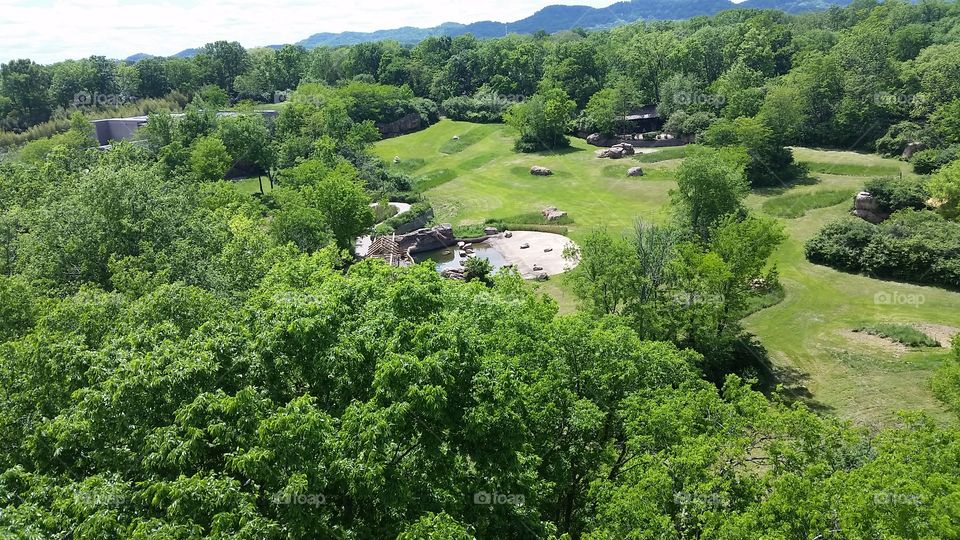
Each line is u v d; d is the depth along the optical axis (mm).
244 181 112625
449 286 33656
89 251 42719
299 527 16469
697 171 59719
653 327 44406
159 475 18062
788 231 74688
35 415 21984
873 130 103500
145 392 19141
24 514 15836
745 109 106312
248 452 16906
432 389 18453
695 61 140625
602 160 113438
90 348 26828
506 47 183250
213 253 45688
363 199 71500
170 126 102562
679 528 21219
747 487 21891
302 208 63031
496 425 19922
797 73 112812
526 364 27859
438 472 20312
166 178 78000
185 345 21594
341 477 17922
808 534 18422
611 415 28641
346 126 115062
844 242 65062
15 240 46938
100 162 61938
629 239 50844
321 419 18094
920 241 60438
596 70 155250
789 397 44500
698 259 46094
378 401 19484
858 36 113438
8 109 135250
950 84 99688
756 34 138875
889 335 50875
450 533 16406
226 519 15617
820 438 23250
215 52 173000
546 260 74375
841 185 87188
